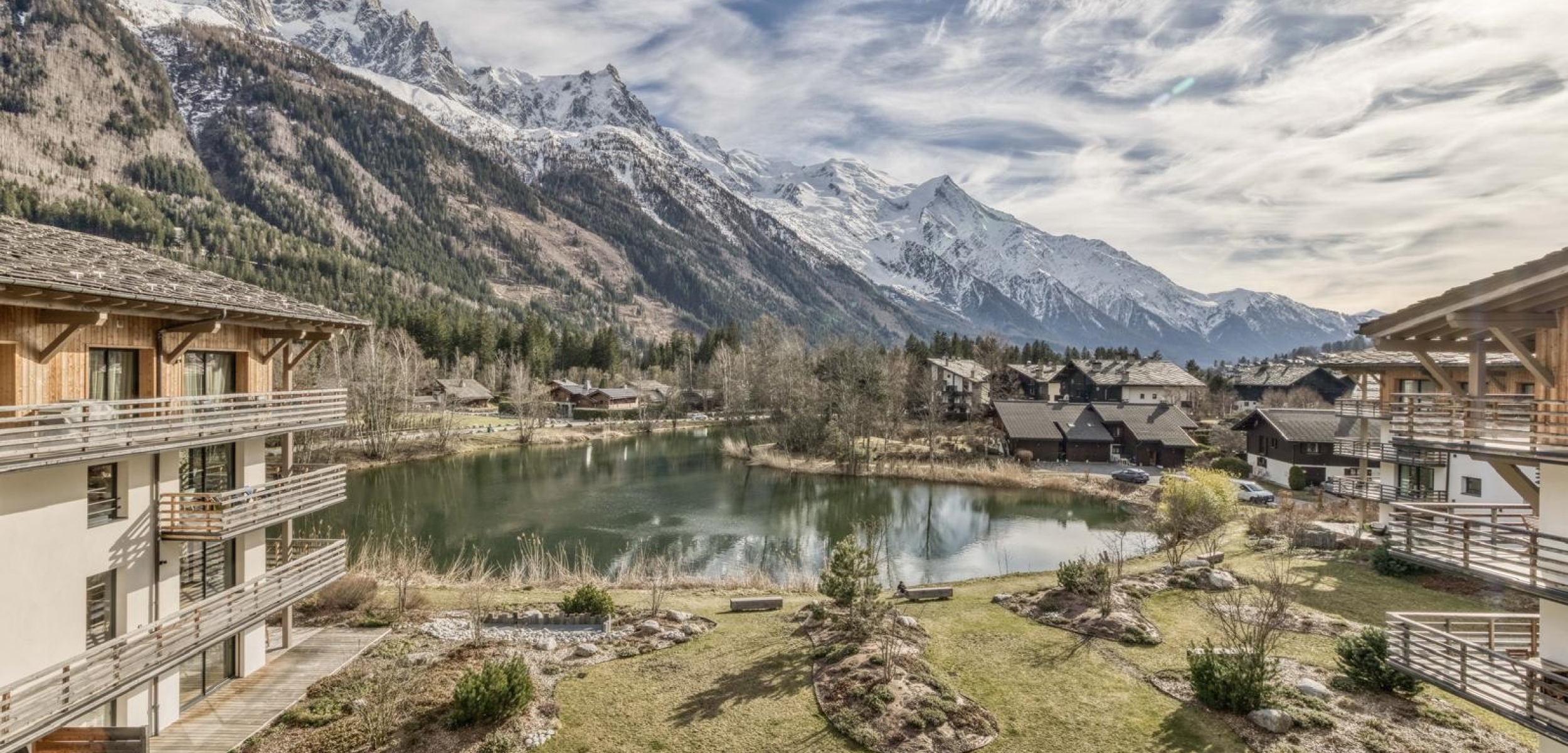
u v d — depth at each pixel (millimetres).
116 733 13789
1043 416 73750
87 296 13586
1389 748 15195
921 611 25219
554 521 49156
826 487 62188
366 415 73562
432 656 20703
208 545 18688
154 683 16562
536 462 74875
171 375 17156
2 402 13125
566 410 118125
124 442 14336
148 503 16219
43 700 12617
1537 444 11766
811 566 38688
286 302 19562
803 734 16406
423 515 50312
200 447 17500
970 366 111375
